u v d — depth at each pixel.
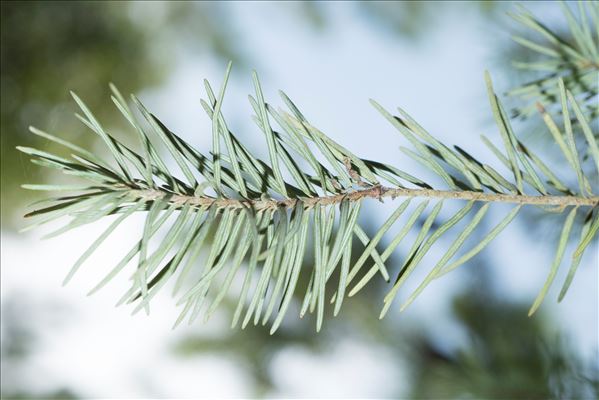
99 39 0.96
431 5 0.91
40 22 0.91
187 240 0.32
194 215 0.33
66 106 0.93
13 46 0.89
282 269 0.33
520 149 0.35
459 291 0.69
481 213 0.34
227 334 0.85
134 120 0.32
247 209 0.32
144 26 1.03
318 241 0.33
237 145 0.33
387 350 0.72
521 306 0.64
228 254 0.32
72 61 0.94
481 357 0.58
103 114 0.97
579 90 0.39
